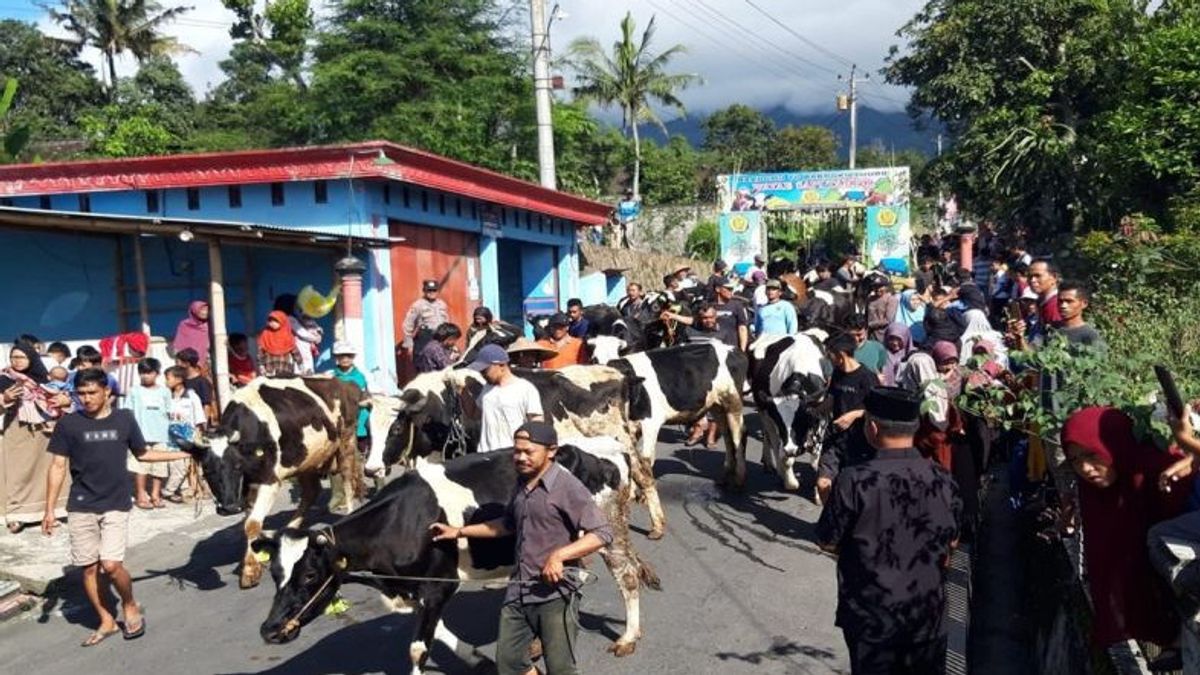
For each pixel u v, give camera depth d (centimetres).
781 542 945
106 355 1290
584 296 2444
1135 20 2300
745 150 6675
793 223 3500
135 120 3641
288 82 3681
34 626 821
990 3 2656
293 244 1351
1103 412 465
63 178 1525
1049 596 700
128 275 1528
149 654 745
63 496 1080
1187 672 406
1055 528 684
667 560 900
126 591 773
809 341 1079
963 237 2553
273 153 1454
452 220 1719
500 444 770
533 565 547
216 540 1020
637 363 1054
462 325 1772
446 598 625
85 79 4531
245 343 1334
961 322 1262
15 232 1449
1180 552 398
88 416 758
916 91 2917
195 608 835
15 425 1050
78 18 4559
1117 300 1009
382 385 1480
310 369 1370
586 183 3900
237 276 1522
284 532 596
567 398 915
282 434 879
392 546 604
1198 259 1114
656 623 753
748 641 717
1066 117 2541
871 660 469
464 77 2973
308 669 698
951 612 700
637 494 970
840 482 477
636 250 3350
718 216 3609
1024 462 883
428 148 2798
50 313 1488
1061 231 2594
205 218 1535
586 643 715
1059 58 2578
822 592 814
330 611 800
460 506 624
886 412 477
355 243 1388
